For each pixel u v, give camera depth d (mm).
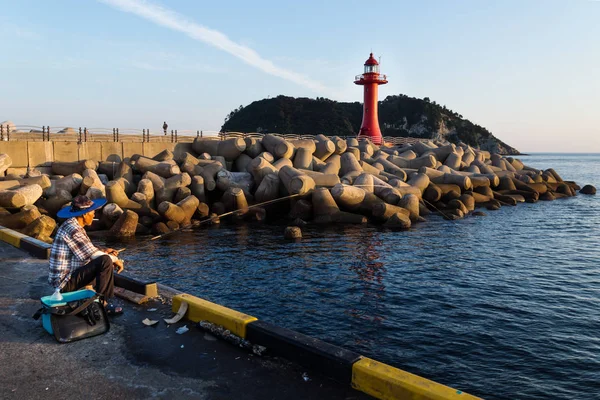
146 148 25234
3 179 17859
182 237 15570
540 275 11266
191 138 28688
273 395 3535
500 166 34938
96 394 3490
